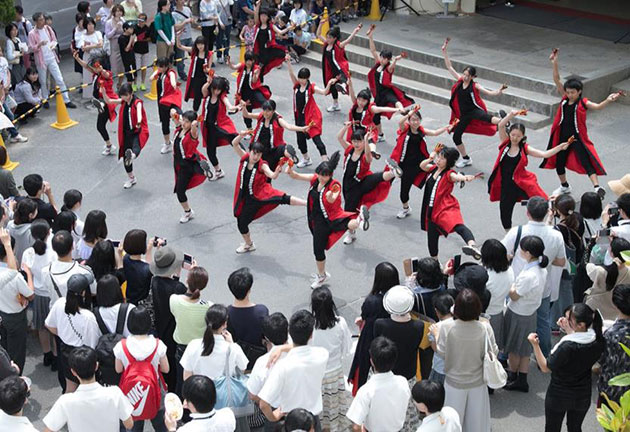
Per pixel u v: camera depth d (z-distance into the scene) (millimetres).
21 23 13680
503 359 7270
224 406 5773
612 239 7180
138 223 10359
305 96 11477
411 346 5891
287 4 16547
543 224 7215
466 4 17422
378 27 16609
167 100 12039
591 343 5730
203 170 9953
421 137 9711
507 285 6730
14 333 7203
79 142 12938
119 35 14820
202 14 15695
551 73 13797
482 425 5961
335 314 6074
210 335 5691
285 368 5445
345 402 6184
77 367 5355
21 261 7941
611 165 11555
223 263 9430
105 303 6277
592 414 6914
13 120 12836
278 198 9125
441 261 9297
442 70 14688
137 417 5859
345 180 9352
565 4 17984
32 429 5246
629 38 15625
